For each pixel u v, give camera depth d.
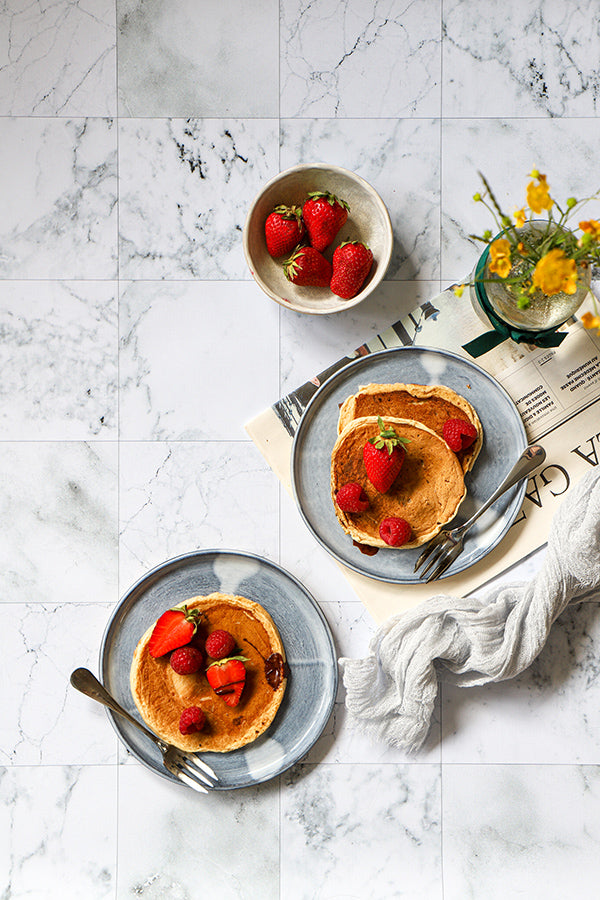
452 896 1.01
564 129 1.01
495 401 0.99
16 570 1.02
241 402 1.01
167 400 1.02
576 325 1.00
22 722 1.01
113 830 1.01
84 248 1.01
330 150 1.01
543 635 0.98
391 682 0.99
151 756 0.99
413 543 0.97
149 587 1.00
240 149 1.01
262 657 0.99
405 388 0.98
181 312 1.01
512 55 1.01
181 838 1.01
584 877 1.01
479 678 1.00
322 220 0.95
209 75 1.01
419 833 1.02
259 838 1.01
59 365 1.02
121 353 1.02
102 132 1.01
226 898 1.01
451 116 1.01
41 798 1.01
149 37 1.01
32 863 1.01
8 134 1.01
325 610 1.01
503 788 1.02
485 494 0.99
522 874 1.01
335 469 0.98
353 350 1.01
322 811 1.02
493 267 0.87
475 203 1.01
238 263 1.01
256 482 1.02
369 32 1.01
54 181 1.01
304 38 1.01
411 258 1.01
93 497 1.02
